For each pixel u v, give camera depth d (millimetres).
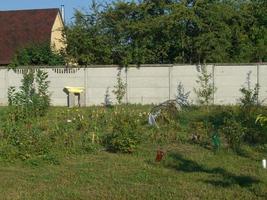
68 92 30609
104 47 30812
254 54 31812
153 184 10492
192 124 18531
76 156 13695
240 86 29125
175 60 30969
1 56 41594
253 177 10984
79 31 31125
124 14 31719
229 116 19266
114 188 10148
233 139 14906
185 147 14961
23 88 23938
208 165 12328
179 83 29688
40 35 43312
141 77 30156
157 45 30922
